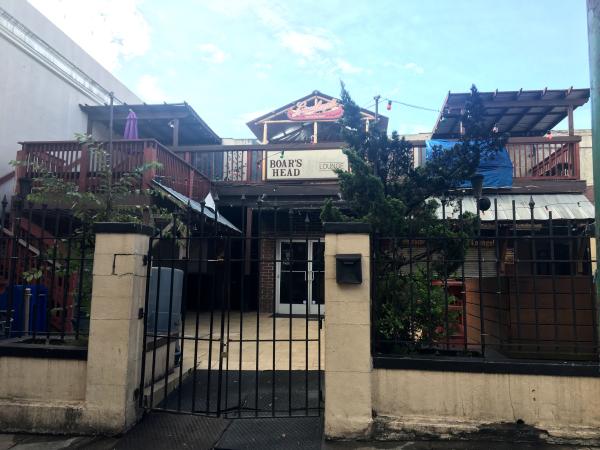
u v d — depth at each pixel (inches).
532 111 403.5
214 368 234.1
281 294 455.2
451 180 194.7
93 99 511.8
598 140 72.5
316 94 528.1
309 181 437.4
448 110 384.5
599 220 72.5
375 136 207.0
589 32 76.1
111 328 157.2
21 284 239.0
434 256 192.5
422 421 146.7
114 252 160.6
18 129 406.6
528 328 172.4
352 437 145.9
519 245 358.6
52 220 341.4
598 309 75.3
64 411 155.4
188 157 455.5
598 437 140.4
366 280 150.5
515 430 144.1
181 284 224.5
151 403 165.6
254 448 142.4
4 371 162.6
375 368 151.8
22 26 408.2
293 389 198.7
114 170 329.1
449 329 182.7
